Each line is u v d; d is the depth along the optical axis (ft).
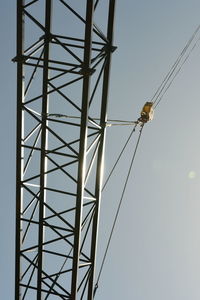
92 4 38.91
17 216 44.83
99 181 45.93
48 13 41.81
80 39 41.75
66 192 43.42
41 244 45.68
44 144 43.39
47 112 43.39
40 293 46.57
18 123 42.70
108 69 43.73
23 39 41.47
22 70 41.91
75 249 44.11
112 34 43.19
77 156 42.22
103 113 45.01
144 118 49.78
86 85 40.40
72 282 44.86
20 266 46.14
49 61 41.34
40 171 43.88
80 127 41.39
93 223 46.68
